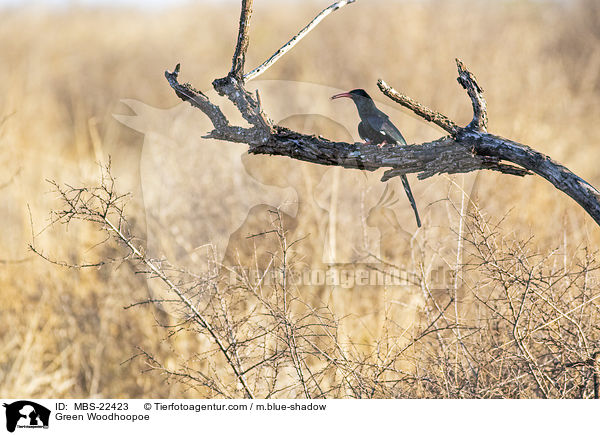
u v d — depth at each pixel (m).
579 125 21.39
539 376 8.81
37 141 21.48
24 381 11.70
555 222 13.02
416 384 9.12
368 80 25.20
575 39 28.00
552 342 8.73
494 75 23.33
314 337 10.20
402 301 11.85
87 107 25.41
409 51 25.97
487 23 29.02
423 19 28.86
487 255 8.72
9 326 13.12
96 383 11.64
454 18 28.86
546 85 23.23
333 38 28.44
